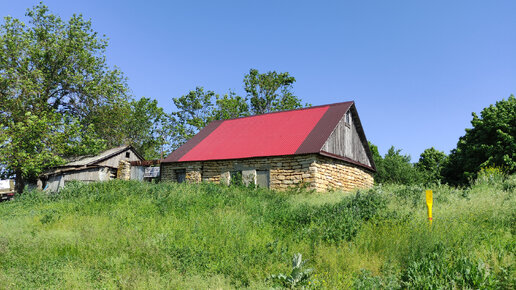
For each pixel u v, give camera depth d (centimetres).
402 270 687
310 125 2288
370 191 1396
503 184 1524
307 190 1908
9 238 970
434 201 1184
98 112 3556
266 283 664
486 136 2728
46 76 3178
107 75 3606
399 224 903
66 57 3291
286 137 2225
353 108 2509
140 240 886
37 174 2941
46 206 1532
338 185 2183
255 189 1905
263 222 1059
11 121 2820
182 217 1144
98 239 927
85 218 1168
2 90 2922
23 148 2792
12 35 3047
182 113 5062
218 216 1091
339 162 2238
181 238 915
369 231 890
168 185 1708
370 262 746
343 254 770
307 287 629
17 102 2870
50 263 794
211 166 2288
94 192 1675
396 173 3244
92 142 3219
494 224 878
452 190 1438
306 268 735
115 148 3422
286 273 698
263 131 2444
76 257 823
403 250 759
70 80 3300
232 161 2205
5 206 1750
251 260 762
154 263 766
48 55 3212
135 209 1273
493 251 706
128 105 3797
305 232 930
